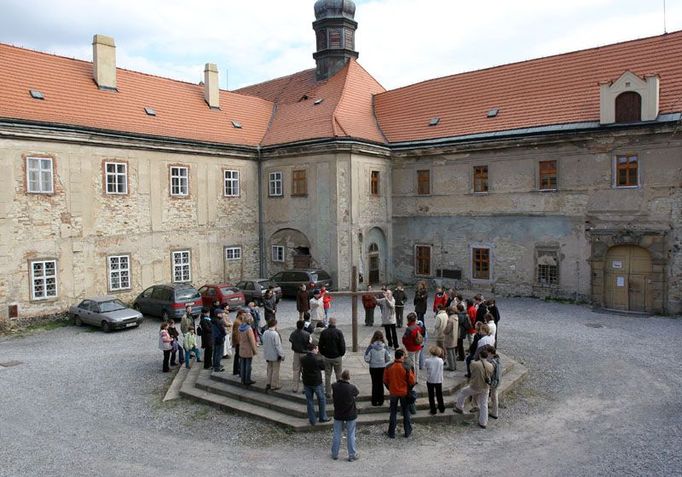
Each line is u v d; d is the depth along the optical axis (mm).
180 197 27641
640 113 22688
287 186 30125
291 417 12250
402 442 11125
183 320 16484
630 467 9773
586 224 24469
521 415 12531
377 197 29859
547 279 25875
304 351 12836
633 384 14367
